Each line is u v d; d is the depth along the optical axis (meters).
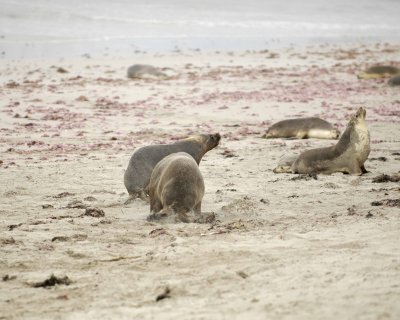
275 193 42.91
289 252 26.72
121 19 183.75
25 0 195.12
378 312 18.62
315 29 196.75
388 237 28.39
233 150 61.78
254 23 197.50
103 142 66.50
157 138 69.12
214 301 20.89
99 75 115.69
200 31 177.75
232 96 97.06
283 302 20.14
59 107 87.56
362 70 123.75
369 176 48.31
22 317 20.53
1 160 55.81
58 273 25.42
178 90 102.31
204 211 38.09
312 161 49.69
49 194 44.00
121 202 41.47
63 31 162.25
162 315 19.84
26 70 117.75
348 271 23.02
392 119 79.81
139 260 26.83
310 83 109.31
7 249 29.25
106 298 22.11
